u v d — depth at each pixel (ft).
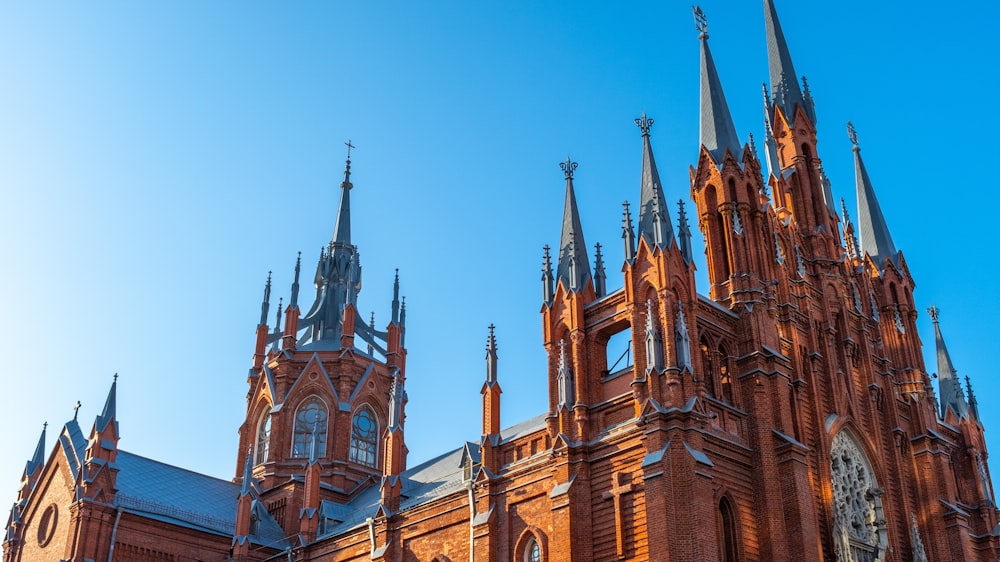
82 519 242.58
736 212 200.23
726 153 205.26
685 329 174.29
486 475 195.42
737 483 173.99
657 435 166.61
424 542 211.00
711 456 170.50
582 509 174.81
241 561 252.62
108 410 260.21
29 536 267.80
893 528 200.13
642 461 166.40
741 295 191.83
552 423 184.75
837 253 223.30
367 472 304.09
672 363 171.01
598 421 180.34
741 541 169.48
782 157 233.14
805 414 190.70
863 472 201.16
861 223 251.39
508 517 190.49
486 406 202.80
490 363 206.18
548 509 182.39
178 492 277.64
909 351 230.48
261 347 330.75
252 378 324.19
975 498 233.35
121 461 277.44
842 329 212.84
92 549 241.76
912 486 214.48
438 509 209.46
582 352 185.98
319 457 300.20
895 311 235.61
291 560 244.01
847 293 221.46
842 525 188.03
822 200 226.79
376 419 320.09
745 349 187.73
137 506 255.50
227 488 296.92
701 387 173.27
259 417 316.60
